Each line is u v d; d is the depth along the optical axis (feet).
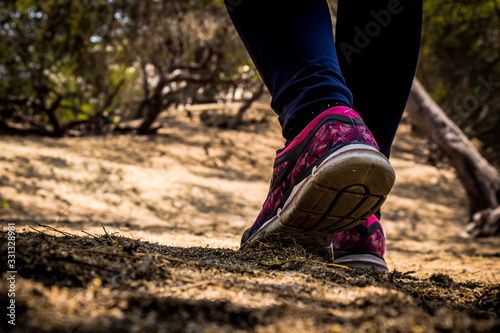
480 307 2.52
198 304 1.89
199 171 28.71
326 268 3.21
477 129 49.85
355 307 2.13
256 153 36.99
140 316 1.73
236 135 41.81
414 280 3.49
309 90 3.47
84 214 15.99
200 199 22.08
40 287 1.90
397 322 1.79
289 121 3.66
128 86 54.03
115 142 33.19
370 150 3.27
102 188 20.72
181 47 42.93
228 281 2.47
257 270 2.93
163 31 40.09
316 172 3.32
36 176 20.22
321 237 3.94
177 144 35.60
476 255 11.62
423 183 35.42
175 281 2.32
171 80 37.35
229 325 1.75
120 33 40.45
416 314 1.90
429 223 24.20
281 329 1.71
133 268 2.39
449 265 8.05
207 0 41.57
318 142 3.44
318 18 3.65
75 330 1.52
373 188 3.36
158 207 19.39
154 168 26.86
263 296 2.22
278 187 3.90
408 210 26.76
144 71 46.55
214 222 16.89
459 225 24.53
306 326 1.75
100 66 42.73
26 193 17.69
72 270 2.13
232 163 33.19
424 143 47.80
